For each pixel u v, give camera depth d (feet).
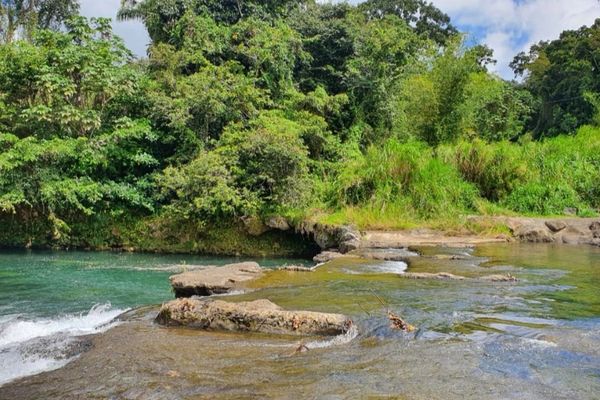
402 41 75.72
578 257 35.01
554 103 120.78
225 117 63.16
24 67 59.36
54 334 19.06
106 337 17.39
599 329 16.21
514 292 22.66
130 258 51.19
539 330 16.16
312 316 17.35
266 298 22.03
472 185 55.57
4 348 17.20
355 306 20.08
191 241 57.16
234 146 55.21
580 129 76.48
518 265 31.17
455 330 16.46
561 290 23.06
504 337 15.42
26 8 92.02
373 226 47.47
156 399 11.59
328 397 11.21
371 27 80.23
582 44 118.83
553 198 55.36
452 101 68.44
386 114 74.43
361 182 53.06
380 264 33.09
